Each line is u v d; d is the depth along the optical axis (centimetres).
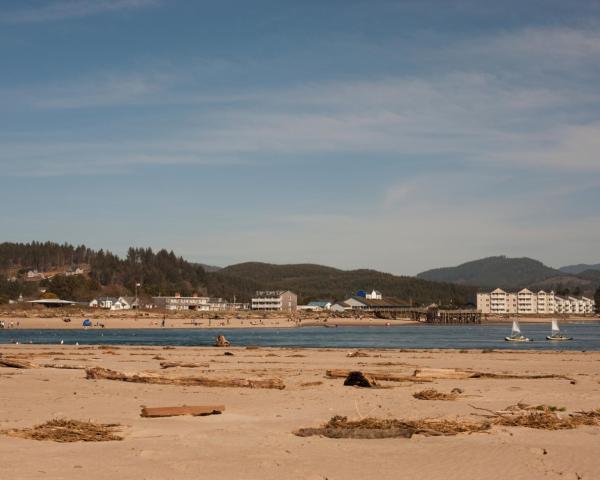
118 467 1633
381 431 2031
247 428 2217
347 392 3184
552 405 2752
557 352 6894
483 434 2080
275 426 2262
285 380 3769
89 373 3706
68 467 1625
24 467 1616
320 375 4116
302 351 7012
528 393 3156
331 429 2067
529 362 5384
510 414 2455
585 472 1608
